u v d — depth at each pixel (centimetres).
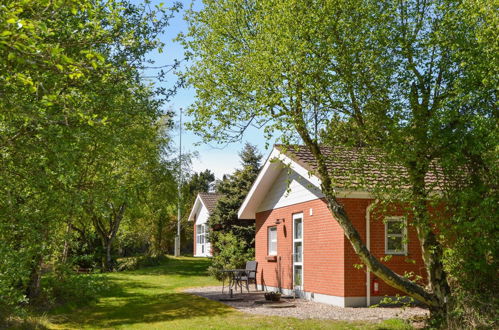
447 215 1016
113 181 907
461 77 938
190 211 5234
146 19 1035
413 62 982
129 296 1862
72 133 759
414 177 970
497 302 964
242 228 2869
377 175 1038
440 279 1048
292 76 959
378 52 985
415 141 961
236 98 1084
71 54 813
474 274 996
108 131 984
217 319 1280
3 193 786
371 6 990
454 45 930
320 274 1592
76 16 841
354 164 1017
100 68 841
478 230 927
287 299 1695
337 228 1498
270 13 1002
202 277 2658
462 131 933
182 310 1475
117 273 2952
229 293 1909
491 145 880
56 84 743
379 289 1464
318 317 1258
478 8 884
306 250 1698
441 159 964
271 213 2027
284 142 1011
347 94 985
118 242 3638
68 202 831
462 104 921
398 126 959
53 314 1365
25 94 726
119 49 1043
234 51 1110
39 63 577
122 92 1009
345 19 982
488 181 949
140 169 2503
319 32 969
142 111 1113
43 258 1020
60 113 768
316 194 1633
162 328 1170
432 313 1055
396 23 987
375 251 1470
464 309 978
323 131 1033
